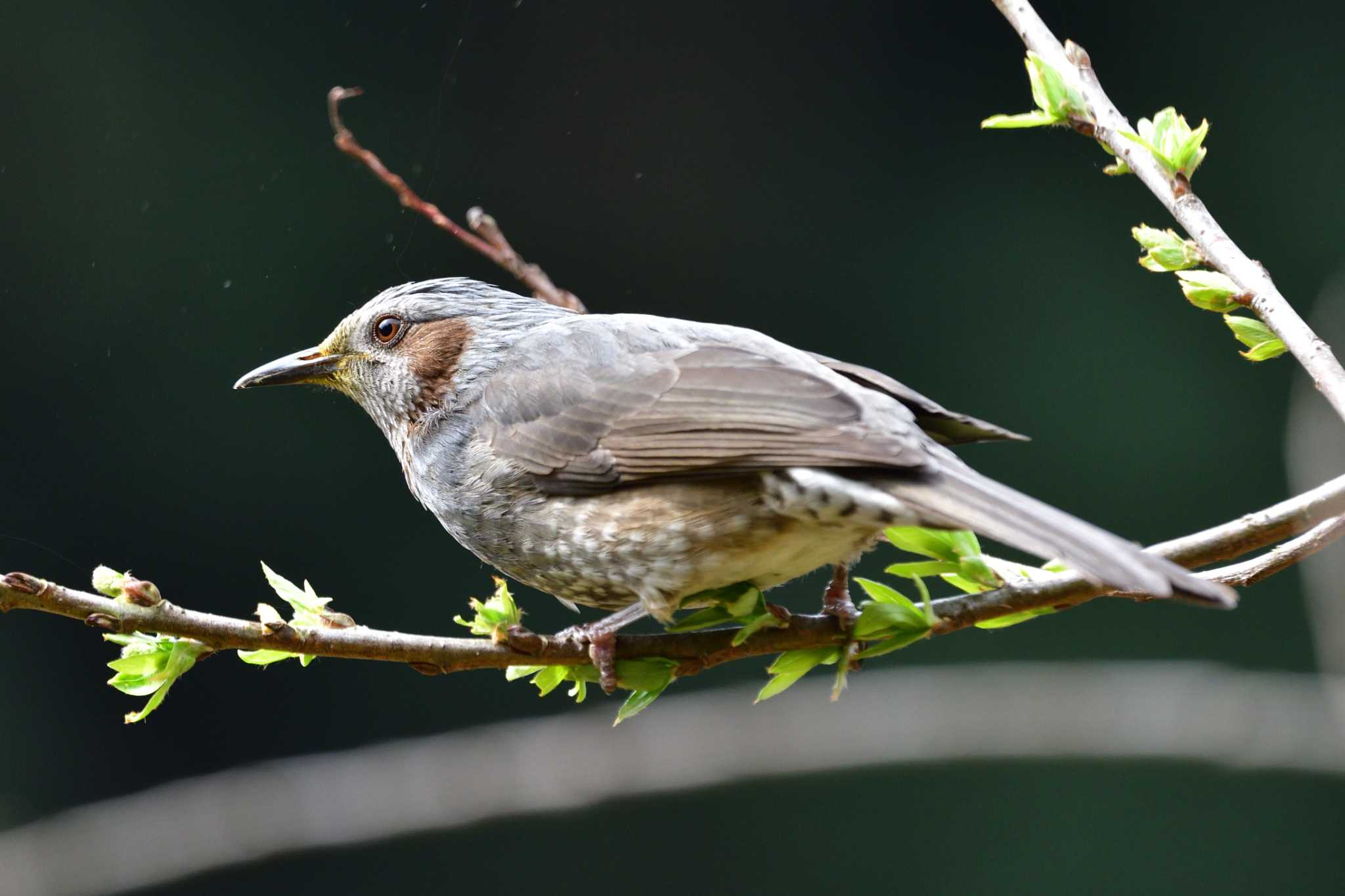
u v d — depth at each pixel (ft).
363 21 47.83
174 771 49.08
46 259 47.11
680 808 49.85
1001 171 54.24
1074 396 53.57
